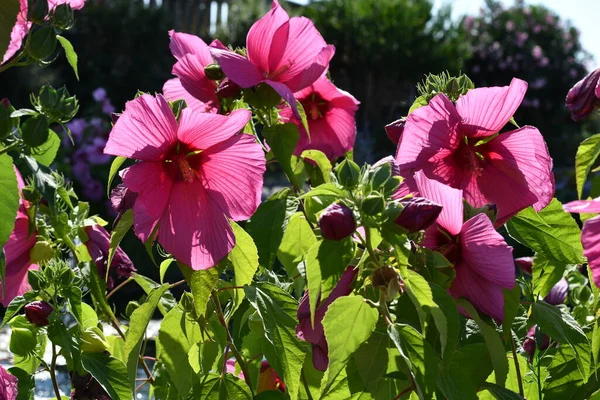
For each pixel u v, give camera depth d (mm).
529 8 13219
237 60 1383
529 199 1332
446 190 1213
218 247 1292
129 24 8812
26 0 1319
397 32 11156
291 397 1331
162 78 9062
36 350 1568
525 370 1485
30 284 1451
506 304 1278
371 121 11125
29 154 1333
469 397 1227
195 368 1425
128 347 1345
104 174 5551
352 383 1281
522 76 12844
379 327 1242
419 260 1222
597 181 1418
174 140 1281
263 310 1343
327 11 11266
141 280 1506
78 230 1464
